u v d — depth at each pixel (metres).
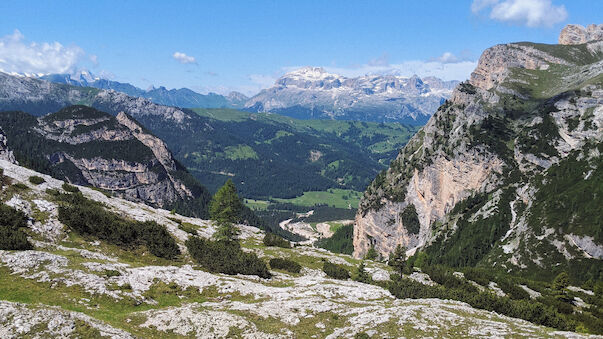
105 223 69.44
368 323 39.69
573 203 159.50
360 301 52.12
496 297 57.09
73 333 30.72
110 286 45.31
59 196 76.12
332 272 83.31
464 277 98.12
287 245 115.81
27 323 30.34
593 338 37.12
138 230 72.50
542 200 176.62
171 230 90.25
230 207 92.31
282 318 42.72
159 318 39.56
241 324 39.72
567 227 153.38
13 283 40.81
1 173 73.00
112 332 32.72
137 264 61.03
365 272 84.69
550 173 187.75
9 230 54.34
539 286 98.19
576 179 174.50
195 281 54.22
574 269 140.25
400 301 51.06
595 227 145.62
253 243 115.56
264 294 52.84
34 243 56.12
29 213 64.12
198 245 75.62
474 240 183.88
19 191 69.94
